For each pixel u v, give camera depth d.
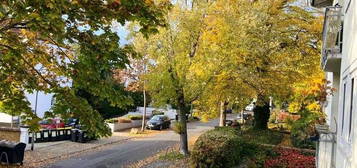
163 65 19.73
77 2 7.80
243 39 18.84
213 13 19.23
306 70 22.69
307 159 17.31
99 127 8.20
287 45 22.03
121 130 37.47
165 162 20.28
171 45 19.42
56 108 8.17
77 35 8.22
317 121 15.25
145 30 8.43
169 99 20.66
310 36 22.34
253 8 19.92
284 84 21.44
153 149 25.56
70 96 8.20
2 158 18.14
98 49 8.20
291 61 22.14
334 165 12.60
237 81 20.28
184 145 21.67
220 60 18.89
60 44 8.52
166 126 40.19
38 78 9.52
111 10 8.11
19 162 18.39
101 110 42.94
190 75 19.50
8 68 8.61
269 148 18.33
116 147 26.27
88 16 8.09
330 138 12.84
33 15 7.11
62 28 7.48
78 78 8.49
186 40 19.36
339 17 11.69
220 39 18.83
